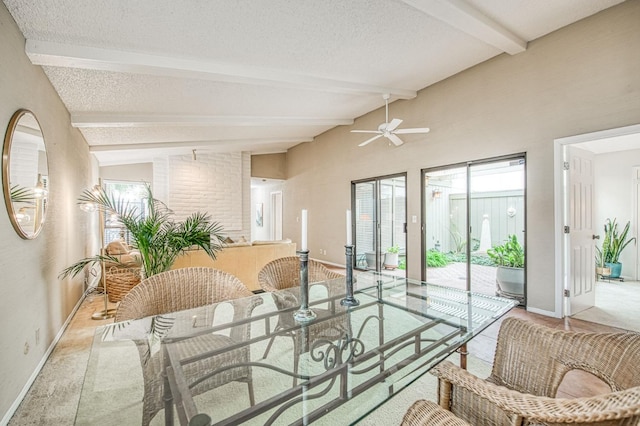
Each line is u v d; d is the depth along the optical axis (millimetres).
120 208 3162
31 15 1945
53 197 2646
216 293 2051
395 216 5637
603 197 5027
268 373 1596
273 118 5070
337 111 5316
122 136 4719
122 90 3170
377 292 2543
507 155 3578
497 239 4859
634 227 4758
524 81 3398
